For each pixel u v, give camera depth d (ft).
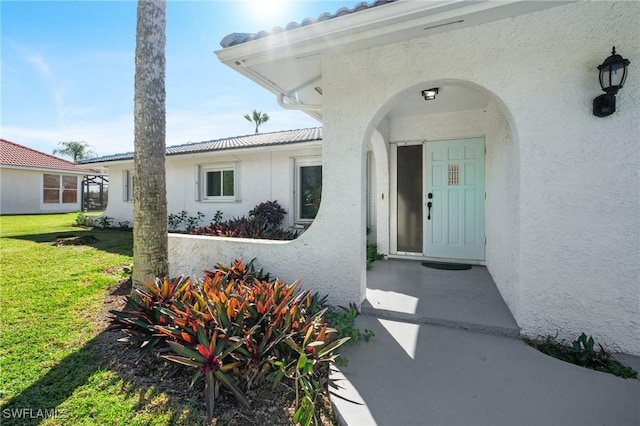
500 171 14.90
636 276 9.70
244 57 13.74
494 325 11.42
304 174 31.63
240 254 16.14
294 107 18.90
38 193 72.43
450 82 12.05
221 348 8.30
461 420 7.20
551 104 10.50
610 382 8.48
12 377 9.18
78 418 7.62
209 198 36.94
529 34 10.66
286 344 8.84
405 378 8.80
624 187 9.80
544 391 8.15
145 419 7.60
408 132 23.12
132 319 10.38
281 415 7.68
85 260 23.41
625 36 9.71
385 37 12.09
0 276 18.94
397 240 23.81
